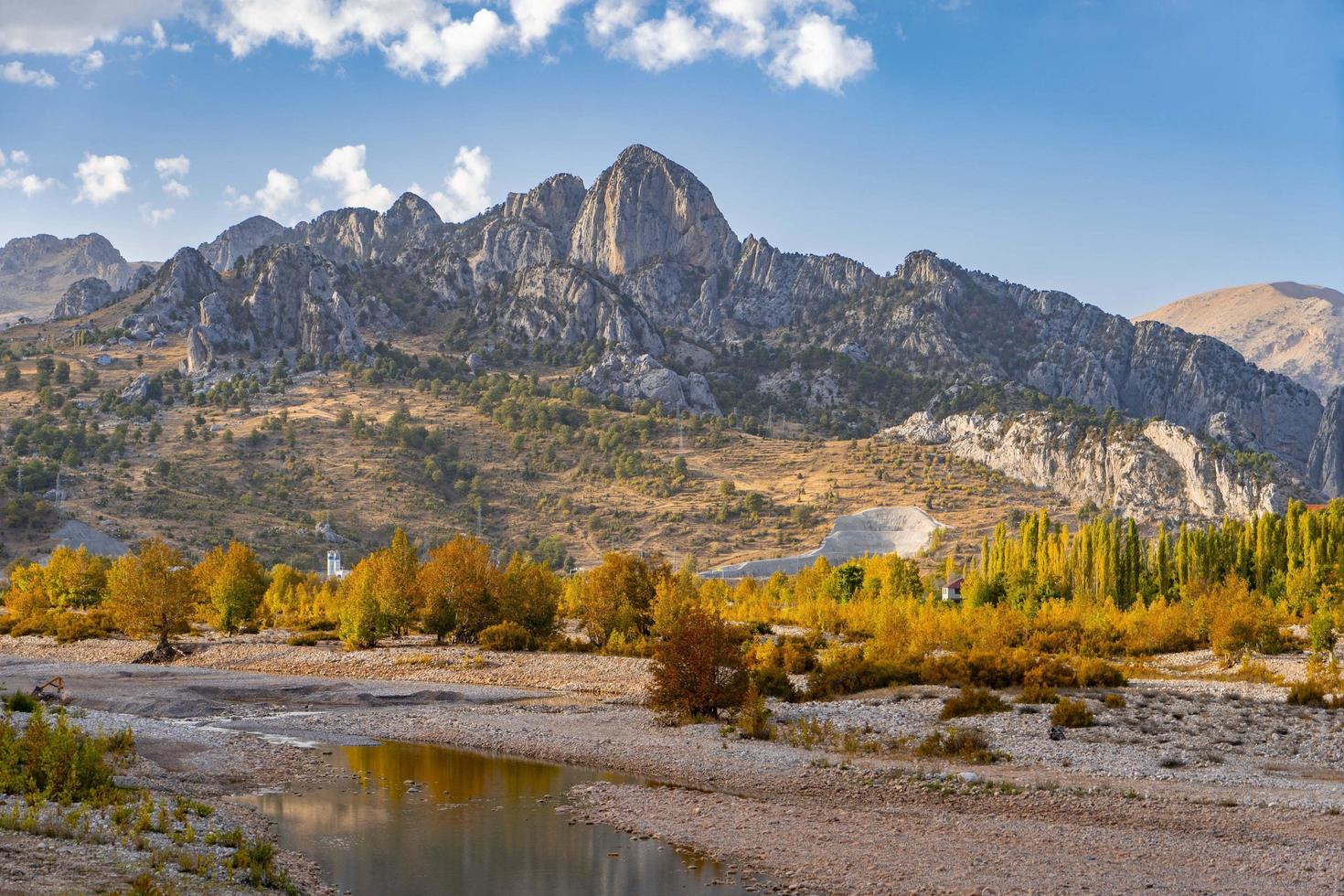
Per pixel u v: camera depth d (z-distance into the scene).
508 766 37.66
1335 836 27.16
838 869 25.00
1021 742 39.16
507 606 86.06
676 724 45.84
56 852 22.47
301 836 27.61
